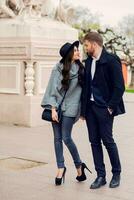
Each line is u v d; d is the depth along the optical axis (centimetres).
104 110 607
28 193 603
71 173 707
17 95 1207
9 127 1177
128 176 696
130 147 936
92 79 612
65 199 579
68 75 620
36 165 762
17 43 1181
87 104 619
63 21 1323
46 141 982
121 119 1434
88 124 624
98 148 630
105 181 638
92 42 604
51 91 629
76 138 1031
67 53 620
